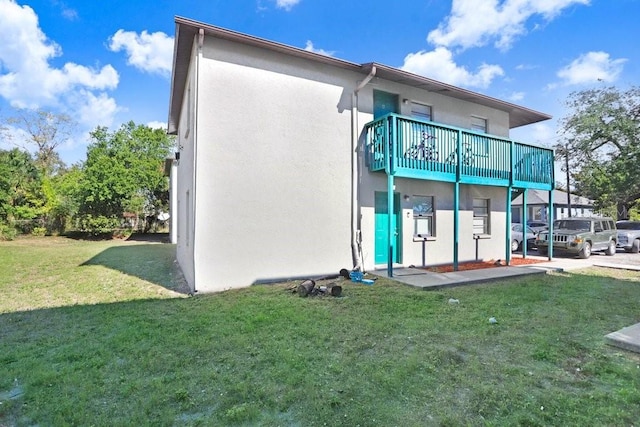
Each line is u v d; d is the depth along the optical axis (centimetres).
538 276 898
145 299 653
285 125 807
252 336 438
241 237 750
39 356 385
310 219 840
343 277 830
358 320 505
